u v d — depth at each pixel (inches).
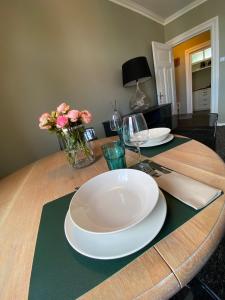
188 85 200.7
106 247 13.2
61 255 14.1
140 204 17.2
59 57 79.0
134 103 109.7
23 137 71.1
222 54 115.2
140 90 111.3
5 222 20.6
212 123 73.5
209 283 31.7
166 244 12.9
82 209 17.0
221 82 120.5
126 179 21.4
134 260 12.2
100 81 96.0
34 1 70.5
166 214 15.4
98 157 37.2
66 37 80.8
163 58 128.6
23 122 70.7
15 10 66.2
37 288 11.8
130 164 28.8
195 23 121.2
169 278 10.8
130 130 29.1
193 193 17.5
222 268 33.5
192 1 115.5
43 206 22.3
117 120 49.8
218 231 13.4
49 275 12.6
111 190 20.5
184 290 29.3
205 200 16.2
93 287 11.0
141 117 29.2
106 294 10.5
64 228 16.4
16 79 68.1
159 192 16.6
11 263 14.4
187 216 15.1
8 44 65.5
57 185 27.8
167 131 38.3
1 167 66.9
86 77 89.7
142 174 20.5
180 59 197.8
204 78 221.0
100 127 98.3
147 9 116.1
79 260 13.2
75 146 32.6
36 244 15.9
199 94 214.4
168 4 114.2
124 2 103.5
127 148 37.3
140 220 13.4
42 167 39.6
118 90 105.8
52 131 32.0
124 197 18.9
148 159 29.1
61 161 41.3
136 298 10.1
